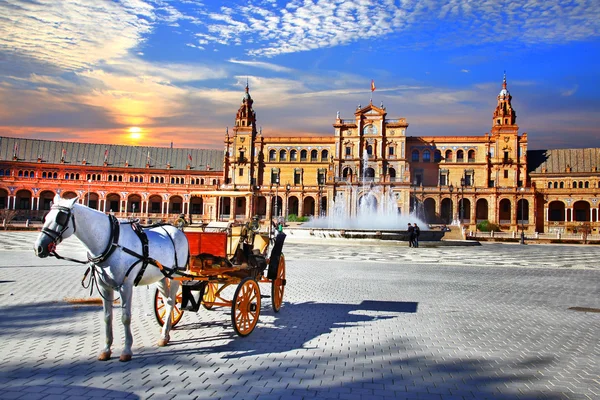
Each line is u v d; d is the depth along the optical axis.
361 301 18.70
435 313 16.64
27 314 15.04
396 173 121.19
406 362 11.02
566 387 9.63
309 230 60.38
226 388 9.19
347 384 9.54
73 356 10.95
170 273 12.26
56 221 10.05
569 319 16.09
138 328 13.72
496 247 60.12
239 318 13.04
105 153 140.88
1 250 37.53
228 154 138.88
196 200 139.12
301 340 12.77
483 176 123.94
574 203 122.31
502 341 13.04
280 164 133.62
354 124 123.38
